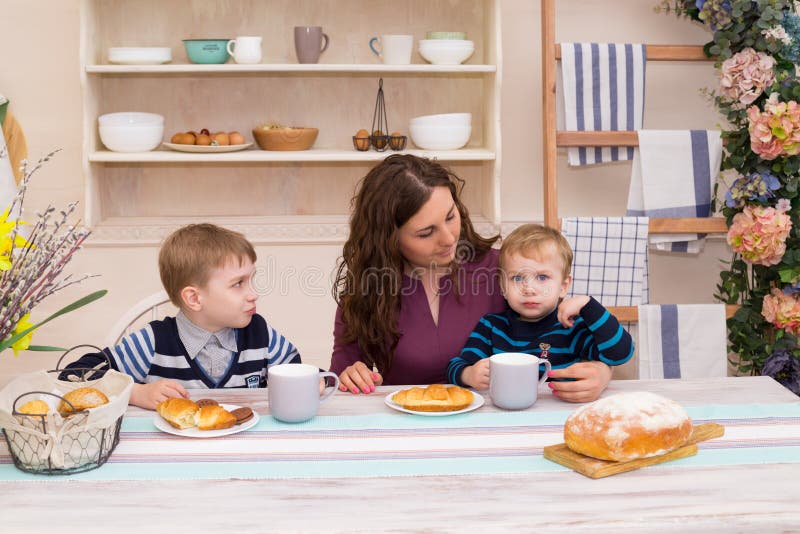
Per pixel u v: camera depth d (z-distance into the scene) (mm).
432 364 1551
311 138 2463
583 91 2232
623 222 2135
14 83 2547
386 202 1450
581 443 1002
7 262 1000
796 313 2199
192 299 1390
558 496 918
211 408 1138
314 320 2703
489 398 1287
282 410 1154
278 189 2682
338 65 2324
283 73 2588
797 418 1176
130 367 1411
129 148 2383
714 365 2148
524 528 844
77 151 2580
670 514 870
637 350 2211
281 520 861
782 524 865
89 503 906
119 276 2615
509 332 1499
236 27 2564
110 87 2574
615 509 884
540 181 2662
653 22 2598
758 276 2367
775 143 2100
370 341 1537
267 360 1502
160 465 1012
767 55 2162
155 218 2641
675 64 2621
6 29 2525
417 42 2598
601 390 1268
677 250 2309
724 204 2289
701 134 2225
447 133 2396
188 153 2395
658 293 2748
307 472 987
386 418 1186
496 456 1036
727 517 863
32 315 2613
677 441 1015
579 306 1350
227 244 1381
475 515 872
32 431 959
